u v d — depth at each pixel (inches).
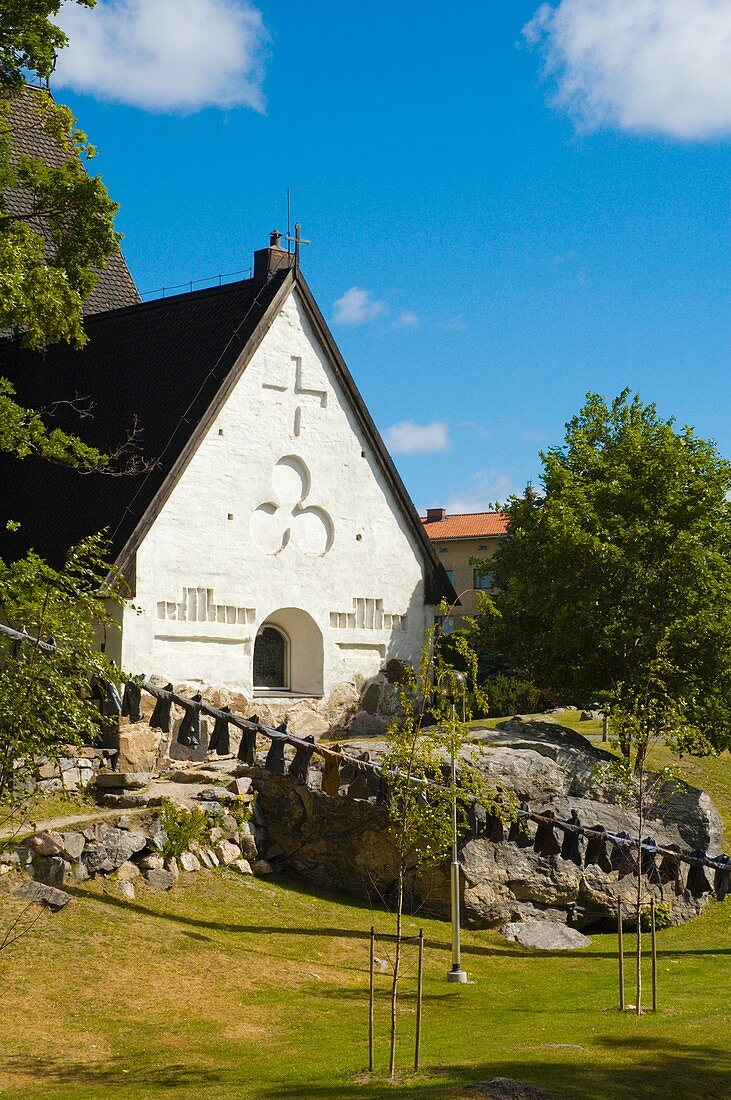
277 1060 569.9
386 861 979.9
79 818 900.0
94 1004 654.5
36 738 538.6
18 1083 528.1
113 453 1302.9
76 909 797.2
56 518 1293.1
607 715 903.7
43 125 1059.3
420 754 722.8
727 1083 538.3
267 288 1338.6
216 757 1171.9
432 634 769.6
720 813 1240.8
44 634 566.3
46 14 999.6
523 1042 605.3
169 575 1221.1
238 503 1290.6
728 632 1143.6
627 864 917.8
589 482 1354.6
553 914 998.4
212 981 718.5
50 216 1035.9
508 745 1136.8
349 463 1405.0
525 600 1314.0
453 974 788.0
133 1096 503.5
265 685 1348.4
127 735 1088.8
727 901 1112.8
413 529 1467.8
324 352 1382.9
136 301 1669.5
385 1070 538.3
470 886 959.6
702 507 1202.6
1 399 1002.7
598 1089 506.3
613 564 1201.4
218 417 1277.1
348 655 1390.3
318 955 810.2
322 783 877.8
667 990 776.9
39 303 930.1
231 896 916.0
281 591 1322.6
